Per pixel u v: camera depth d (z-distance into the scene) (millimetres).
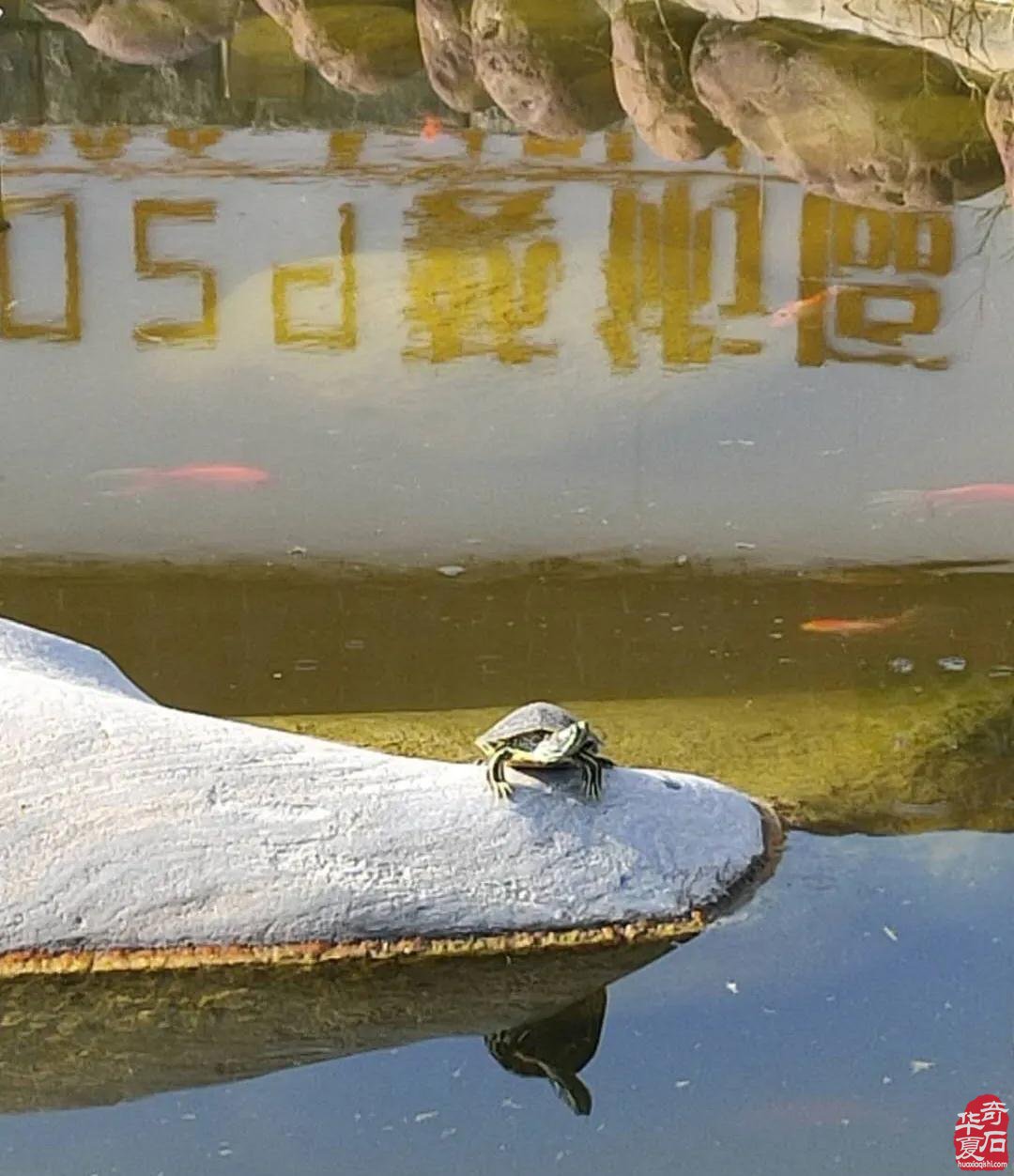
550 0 7961
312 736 2984
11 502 4035
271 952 2650
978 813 2893
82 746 2719
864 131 6109
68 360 4711
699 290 4949
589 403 4418
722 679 3336
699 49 7105
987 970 2596
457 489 4078
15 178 6168
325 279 5094
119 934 2646
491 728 2895
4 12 8258
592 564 3746
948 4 7098
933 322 4785
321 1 8398
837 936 2666
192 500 4039
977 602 3574
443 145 6398
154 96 7199
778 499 4004
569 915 2688
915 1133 2369
